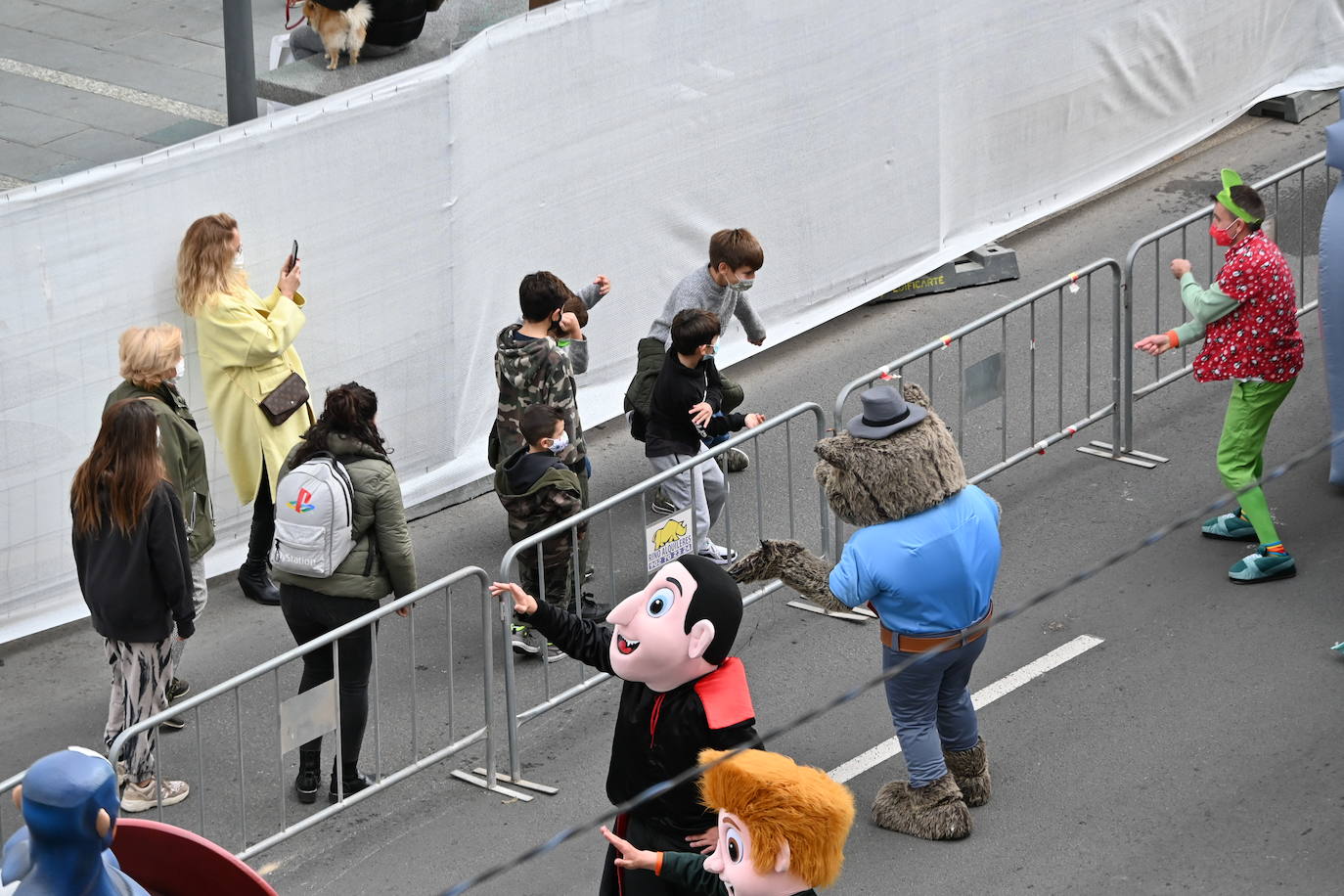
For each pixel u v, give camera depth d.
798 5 17.16
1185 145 22.80
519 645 13.04
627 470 16.16
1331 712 11.88
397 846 10.95
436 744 12.03
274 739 12.12
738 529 14.88
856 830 10.81
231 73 15.82
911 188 19.08
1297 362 13.05
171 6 25.95
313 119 13.52
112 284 12.77
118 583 10.66
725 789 7.51
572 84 15.47
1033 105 20.23
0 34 24.69
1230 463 13.51
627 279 16.70
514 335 13.37
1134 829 10.70
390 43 16.98
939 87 18.95
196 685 12.77
